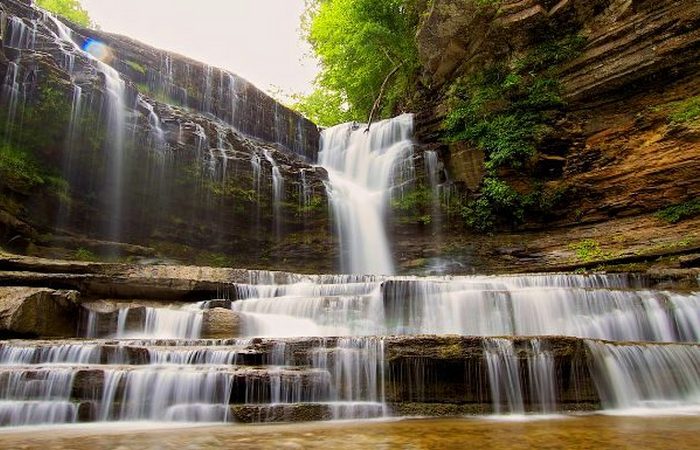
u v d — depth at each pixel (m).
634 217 16.17
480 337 7.15
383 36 25.95
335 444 4.50
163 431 5.35
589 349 7.38
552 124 18.88
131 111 16.22
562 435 5.00
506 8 19.92
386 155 21.78
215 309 9.60
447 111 21.86
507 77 19.78
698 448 4.28
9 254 10.56
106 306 9.48
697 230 14.39
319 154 24.53
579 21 18.98
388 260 19.81
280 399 6.46
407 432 5.23
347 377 6.91
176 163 16.92
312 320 10.08
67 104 14.35
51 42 15.84
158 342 7.55
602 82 17.80
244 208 18.39
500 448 4.30
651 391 7.47
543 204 18.02
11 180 13.09
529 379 7.02
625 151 16.98
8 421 5.85
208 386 6.30
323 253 19.14
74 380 6.21
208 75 21.58
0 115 13.23
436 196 20.02
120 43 19.52
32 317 8.20
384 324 10.16
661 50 16.50
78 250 14.27
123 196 15.87
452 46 21.77
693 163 15.11
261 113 22.72
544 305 9.88
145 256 15.64
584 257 15.99
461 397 6.89
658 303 9.70
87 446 4.46
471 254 18.59
